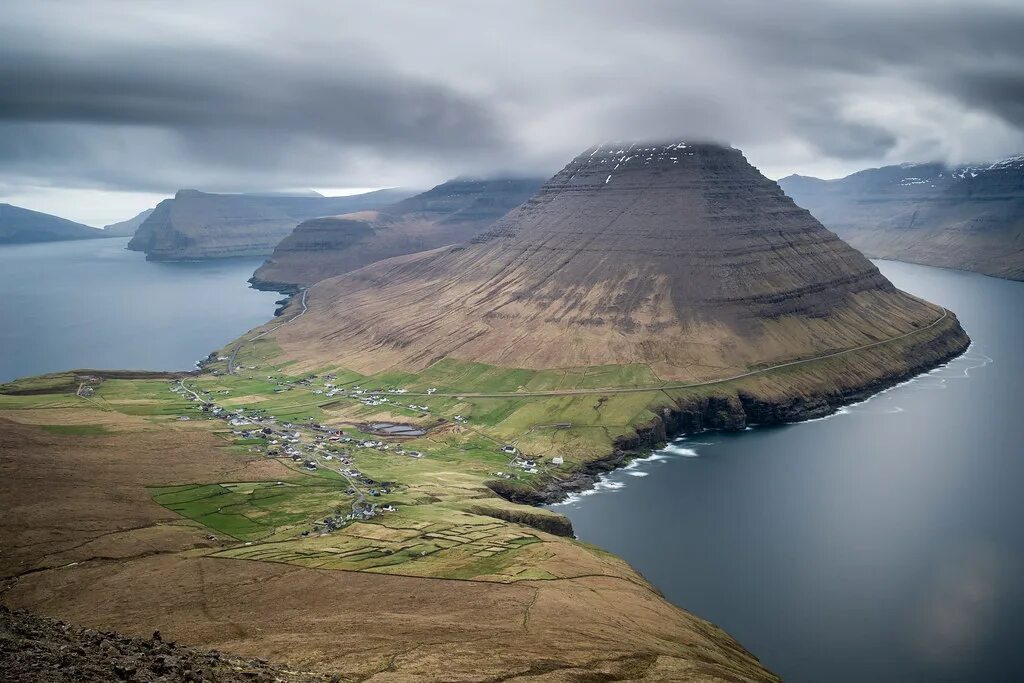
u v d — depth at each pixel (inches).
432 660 5659.5
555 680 5502.0
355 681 5022.1
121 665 3826.3
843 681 7509.8
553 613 7367.1
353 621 6894.7
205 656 4522.6
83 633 4466.0
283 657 5610.2
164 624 6879.9
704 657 6919.3
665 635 7313.0
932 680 7544.3
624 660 6230.3
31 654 3772.1
